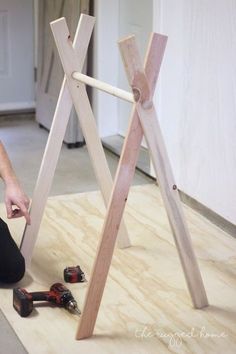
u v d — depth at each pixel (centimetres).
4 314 229
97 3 384
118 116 410
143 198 330
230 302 238
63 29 240
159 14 319
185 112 312
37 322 225
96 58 396
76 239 285
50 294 232
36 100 450
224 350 211
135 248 277
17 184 241
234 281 253
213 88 288
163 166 215
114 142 402
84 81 236
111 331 220
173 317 229
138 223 301
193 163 312
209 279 254
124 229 275
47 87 426
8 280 246
